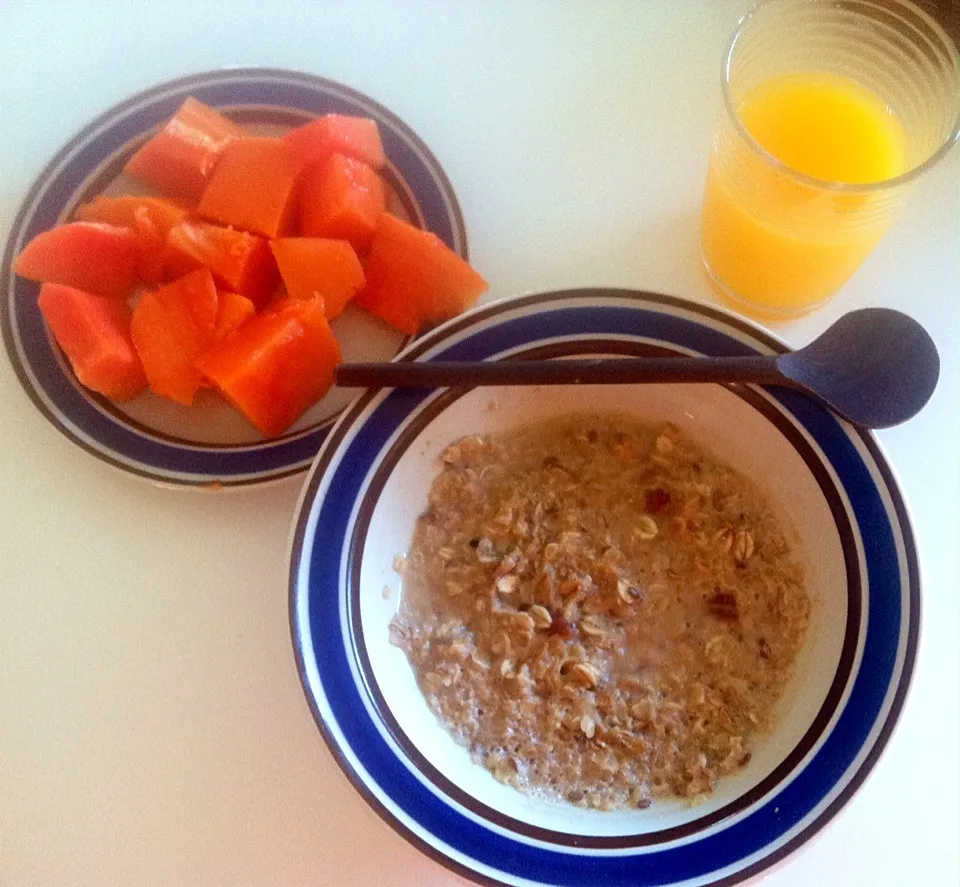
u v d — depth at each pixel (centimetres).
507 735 67
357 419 69
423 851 59
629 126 90
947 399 79
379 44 95
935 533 76
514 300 70
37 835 69
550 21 94
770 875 64
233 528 78
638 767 66
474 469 75
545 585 71
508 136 90
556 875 59
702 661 69
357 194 82
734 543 71
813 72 78
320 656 64
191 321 80
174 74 94
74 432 78
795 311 82
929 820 68
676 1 94
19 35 96
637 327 70
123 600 76
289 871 68
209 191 85
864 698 62
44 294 80
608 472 75
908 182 66
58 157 88
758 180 70
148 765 71
